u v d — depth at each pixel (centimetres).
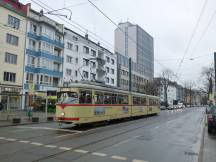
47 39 4750
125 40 7188
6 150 1029
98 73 6544
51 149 1068
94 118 2038
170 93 13050
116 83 7562
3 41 3928
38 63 4584
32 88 2709
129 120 2914
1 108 3159
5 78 3956
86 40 6147
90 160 895
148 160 927
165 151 1099
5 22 3972
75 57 5684
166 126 2200
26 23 4372
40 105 4084
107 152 1042
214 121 1733
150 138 1466
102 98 2189
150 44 7394
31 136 1439
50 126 2034
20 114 3158
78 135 1525
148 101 3616
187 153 1068
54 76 4919
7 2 4069
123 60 8038
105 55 6981
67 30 5481
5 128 1867
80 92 1883
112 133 1650
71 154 982
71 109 1839
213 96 4191
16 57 4162
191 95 13000
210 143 1317
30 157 909
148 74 9494
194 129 1989
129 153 1037
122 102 2634
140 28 7169
